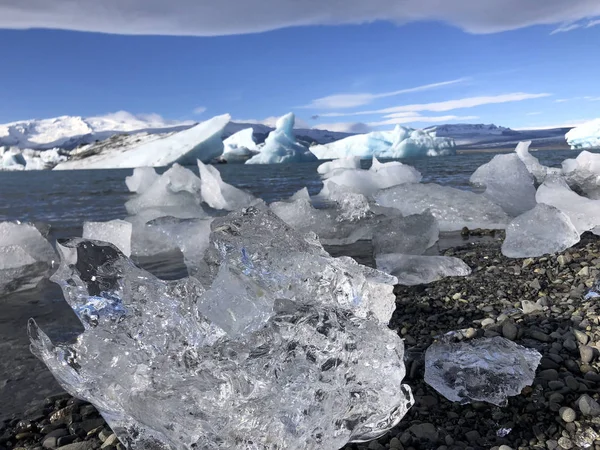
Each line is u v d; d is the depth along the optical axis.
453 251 4.15
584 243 3.90
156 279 1.84
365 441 1.56
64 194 13.50
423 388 1.88
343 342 1.56
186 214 6.59
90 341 1.69
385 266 3.49
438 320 2.58
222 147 52.47
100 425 1.88
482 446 1.53
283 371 1.50
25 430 1.89
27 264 4.40
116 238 4.49
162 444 1.53
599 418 1.59
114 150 86.31
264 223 1.96
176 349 1.63
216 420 1.47
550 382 1.80
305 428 1.44
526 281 3.08
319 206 7.43
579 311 2.46
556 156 26.28
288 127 52.09
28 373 2.35
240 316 1.68
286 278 1.83
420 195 5.64
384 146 50.84
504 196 6.37
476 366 1.90
